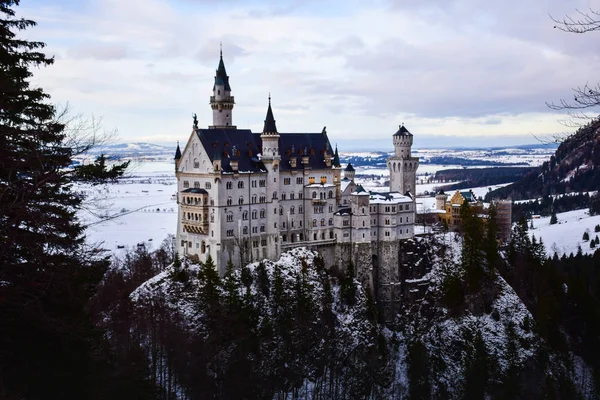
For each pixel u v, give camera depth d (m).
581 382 162.00
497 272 190.12
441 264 194.00
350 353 154.38
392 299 186.62
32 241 51.34
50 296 58.72
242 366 123.94
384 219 187.25
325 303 161.62
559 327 175.62
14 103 53.44
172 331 125.75
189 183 167.62
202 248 163.12
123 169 62.09
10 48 58.28
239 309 138.38
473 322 176.25
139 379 86.50
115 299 144.25
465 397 149.25
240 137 171.38
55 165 50.31
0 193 47.25
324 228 181.62
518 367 161.88
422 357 154.38
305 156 178.38
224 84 180.12
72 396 63.34
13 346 58.00
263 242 168.75
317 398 135.38
